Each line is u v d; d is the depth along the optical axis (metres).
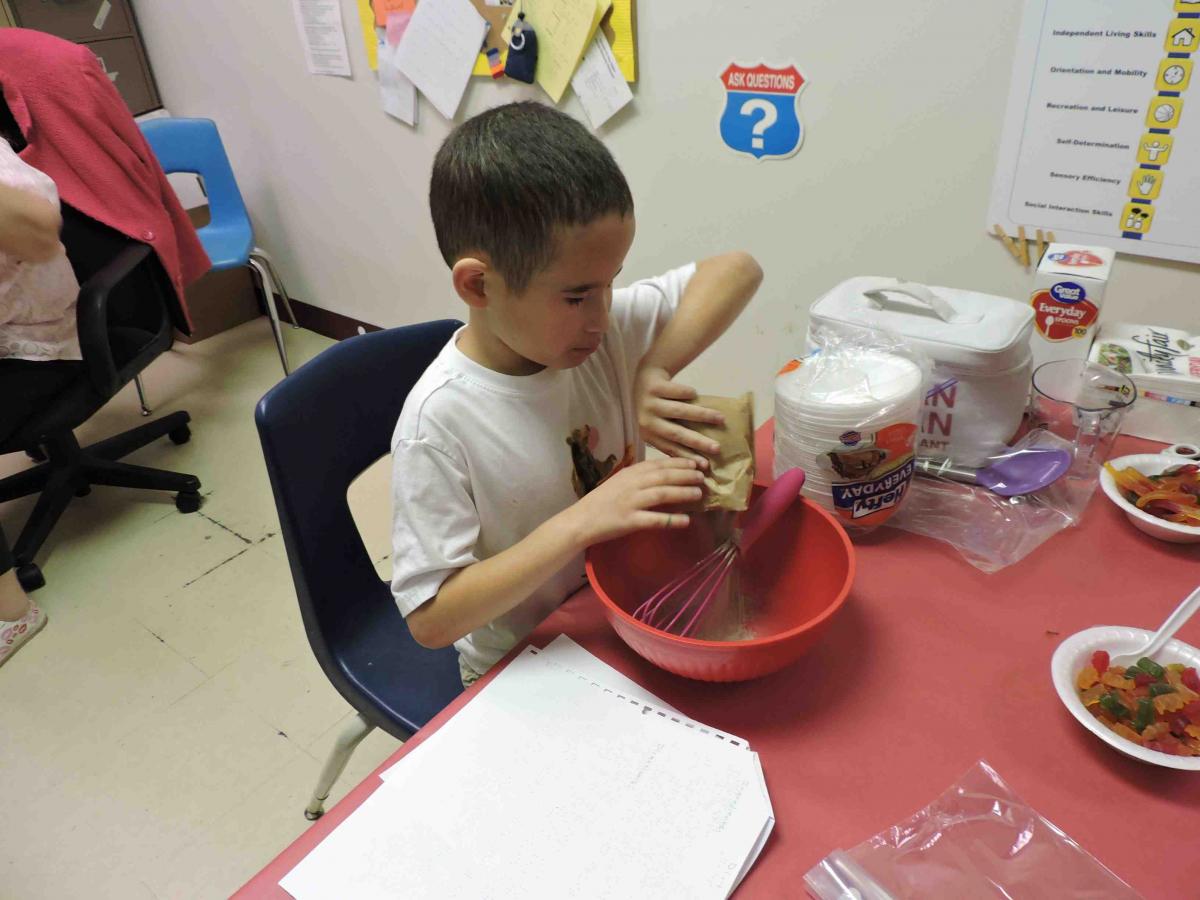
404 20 1.86
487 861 0.49
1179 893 0.46
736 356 1.75
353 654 0.97
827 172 1.43
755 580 0.72
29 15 2.30
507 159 0.58
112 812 1.30
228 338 2.83
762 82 1.43
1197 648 0.60
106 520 1.97
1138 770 0.52
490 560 0.65
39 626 1.65
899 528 0.75
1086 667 0.57
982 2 1.16
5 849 1.26
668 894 0.47
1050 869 0.47
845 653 0.62
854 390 0.69
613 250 0.61
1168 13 1.02
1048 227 1.23
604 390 0.85
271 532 1.90
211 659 1.57
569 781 0.53
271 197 2.61
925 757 0.54
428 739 0.56
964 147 1.27
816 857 0.48
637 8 1.51
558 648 0.64
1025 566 0.70
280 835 1.25
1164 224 1.13
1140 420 0.85
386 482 1.98
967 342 0.76
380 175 2.24
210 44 2.42
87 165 1.62
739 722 0.57
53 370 1.61
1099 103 1.12
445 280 2.30
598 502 0.63
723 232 1.63
